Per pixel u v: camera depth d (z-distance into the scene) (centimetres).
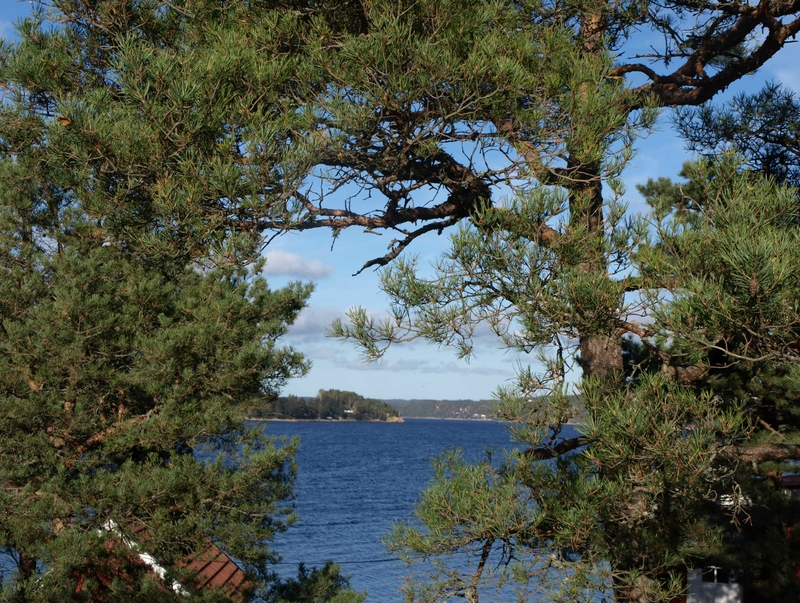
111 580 1045
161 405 1156
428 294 491
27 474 1067
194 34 588
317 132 498
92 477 1063
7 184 1145
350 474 7200
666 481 479
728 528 771
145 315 1175
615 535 518
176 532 1022
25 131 616
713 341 442
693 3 582
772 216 467
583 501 490
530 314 476
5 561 1727
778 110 675
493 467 538
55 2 605
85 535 957
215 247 484
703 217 493
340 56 496
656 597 498
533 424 501
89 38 619
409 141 500
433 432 18325
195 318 1179
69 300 1051
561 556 507
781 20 567
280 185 486
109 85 606
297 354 1296
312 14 557
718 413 472
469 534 504
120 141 467
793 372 427
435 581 509
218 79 477
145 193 510
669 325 444
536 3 594
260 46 539
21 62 559
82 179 509
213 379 1165
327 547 3519
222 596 1091
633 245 491
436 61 471
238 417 1141
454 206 577
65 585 983
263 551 1168
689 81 605
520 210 473
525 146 512
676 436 473
